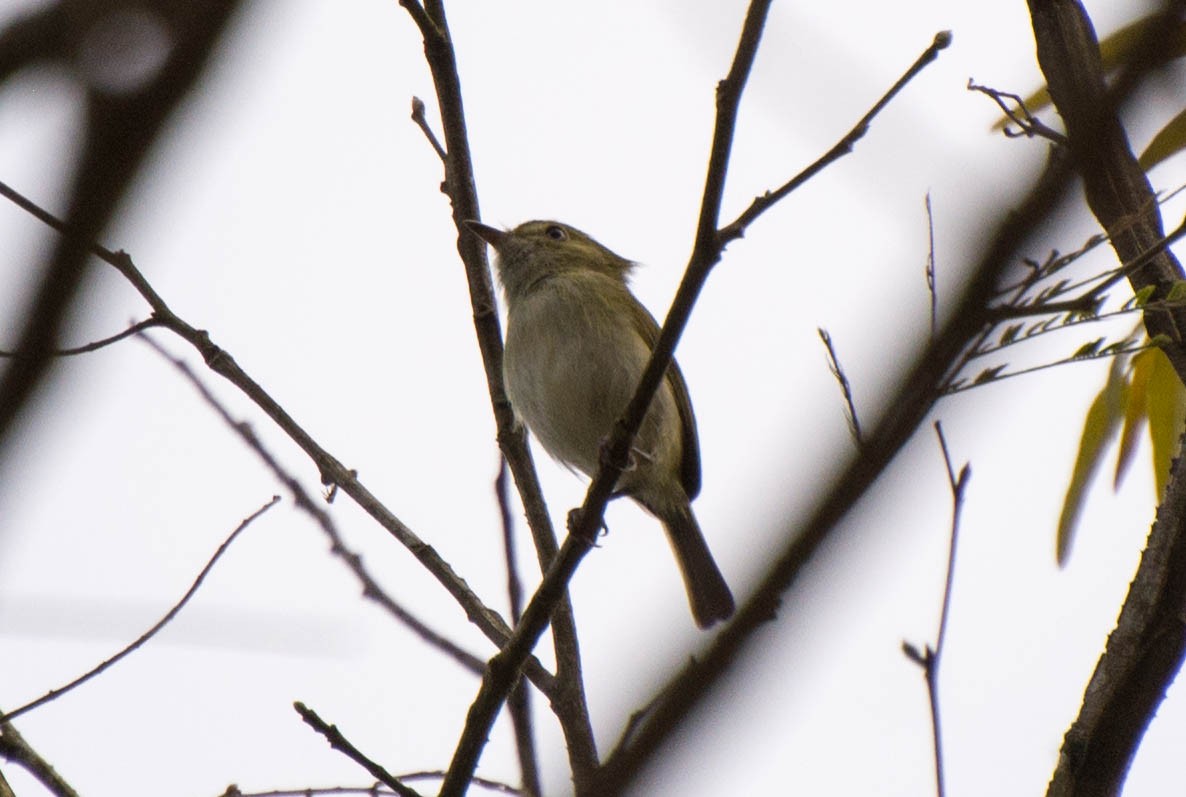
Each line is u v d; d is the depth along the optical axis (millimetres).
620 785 3311
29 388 3916
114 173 3793
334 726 6379
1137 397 7195
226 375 7852
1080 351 5230
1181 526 5934
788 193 5742
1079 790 5684
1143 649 5801
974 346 3912
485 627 7562
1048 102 6730
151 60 3715
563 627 7578
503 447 8469
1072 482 7254
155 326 7699
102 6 3660
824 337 4520
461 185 8805
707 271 6125
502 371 8664
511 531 7895
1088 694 5824
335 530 7680
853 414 3242
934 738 4430
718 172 5785
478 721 6660
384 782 6363
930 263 3707
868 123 5461
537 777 7055
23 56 3643
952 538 4367
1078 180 3346
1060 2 6145
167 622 6855
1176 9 3662
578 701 7332
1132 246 6113
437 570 7730
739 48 5555
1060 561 7188
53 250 3869
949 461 4316
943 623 4453
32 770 6672
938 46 5273
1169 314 6301
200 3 3686
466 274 8781
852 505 3096
